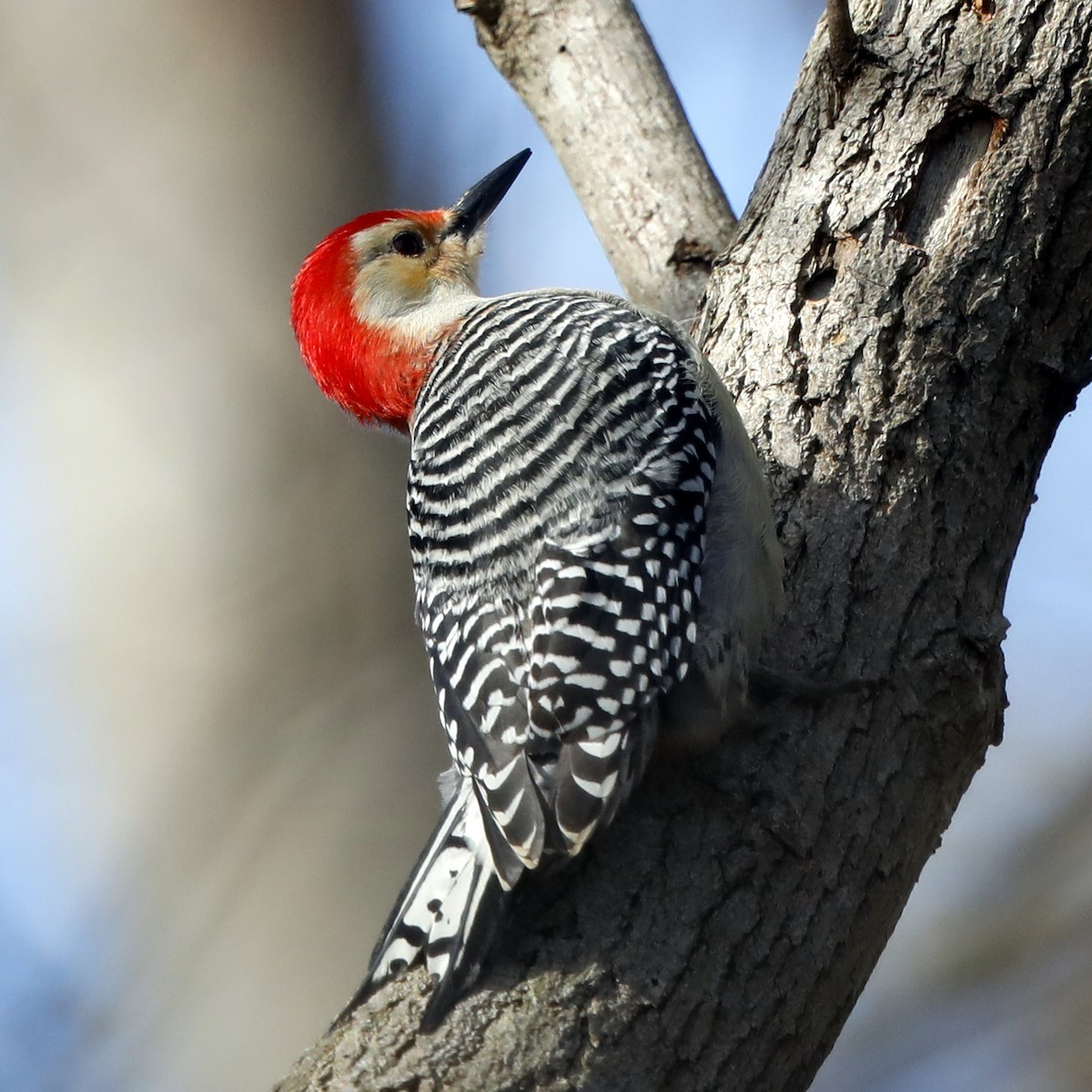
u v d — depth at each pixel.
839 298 9.57
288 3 16.89
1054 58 9.50
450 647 8.92
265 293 15.90
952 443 9.15
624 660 8.44
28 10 16.47
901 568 8.94
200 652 14.63
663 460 9.01
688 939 7.96
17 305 15.76
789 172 10.13
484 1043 7.70
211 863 13.79
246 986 13.30
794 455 9.41
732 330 9.97
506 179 12.77
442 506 9.37
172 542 14.98
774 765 8.43
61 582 14.95
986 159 9.51
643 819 8.39
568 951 7.95
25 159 16.12
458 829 8.69
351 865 13.87
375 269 11.95
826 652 8.77
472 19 12.97
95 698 14.47
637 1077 7.66
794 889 8.14
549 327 10.04
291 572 14.99
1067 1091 14.83
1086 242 9.38
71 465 15.26
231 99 16.59
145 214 16.05
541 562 8.77
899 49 9.84
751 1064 7.83
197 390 15.47
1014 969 15.62
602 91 12.48
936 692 8.72
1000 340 9.27
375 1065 7.73
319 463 15.38
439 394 10.09
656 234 12.16
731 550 8.95
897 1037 15.38
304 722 14.48
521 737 8.38
